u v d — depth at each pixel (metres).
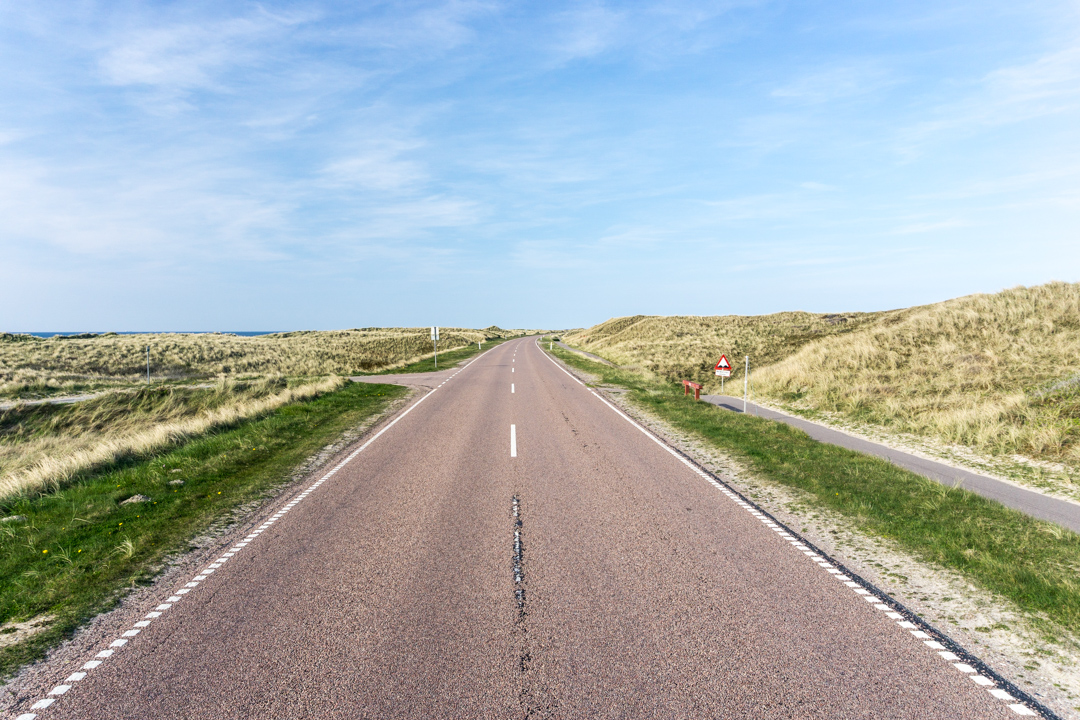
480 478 9.75
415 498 8.57
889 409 16.61
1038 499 8.91
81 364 40.59
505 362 42.38
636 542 6.65
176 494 9.06
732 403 21.64
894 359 22.52
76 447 17.16
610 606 5.02
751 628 4.62
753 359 40.22
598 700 3.67
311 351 61.41
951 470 10.98
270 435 14.05
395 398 21.80
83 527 7.56
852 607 5.02
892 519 7.44
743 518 7.57
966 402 15.73
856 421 16.61
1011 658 4.21
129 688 3.92
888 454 12.47
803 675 3.96
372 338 88.00
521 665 4.09
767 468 10.37
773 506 8.14
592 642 4.41
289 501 8.54
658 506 8.12
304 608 5.05
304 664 4.15
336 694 3.78
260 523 7.53
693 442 13.00
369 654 4.27
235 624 4.80
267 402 19.19
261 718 3.55
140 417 21.62
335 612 4.96
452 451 12.02
